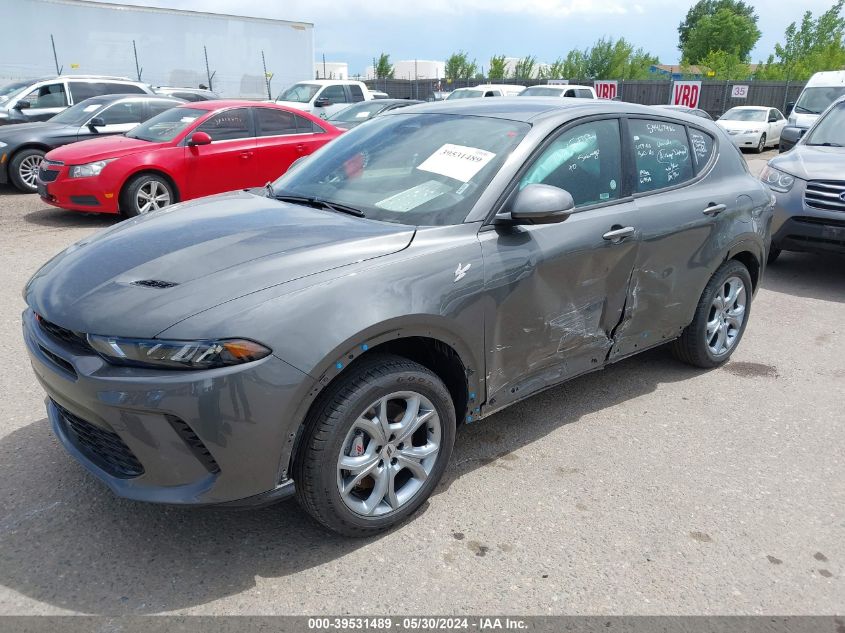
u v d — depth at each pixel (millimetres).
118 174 8344
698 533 2973
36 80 14383
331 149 3949
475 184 3172
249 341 2359
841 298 6613
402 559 2727
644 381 4520
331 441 2561
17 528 2812
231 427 2355
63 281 2742
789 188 6957
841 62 42000
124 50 17688
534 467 3430
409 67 55000
